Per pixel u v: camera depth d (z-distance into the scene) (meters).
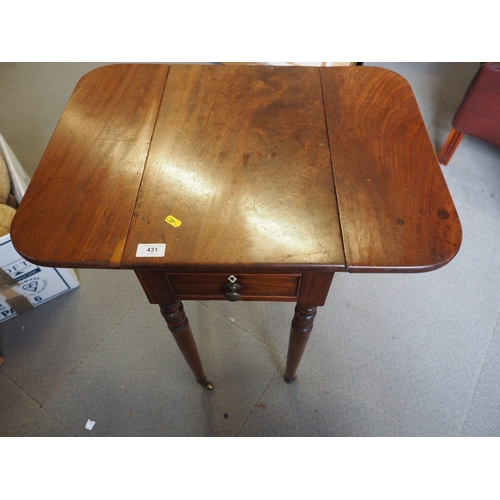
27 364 1.14
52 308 1.24
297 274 0.62
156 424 1.05
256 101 0.76
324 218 0.58
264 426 1.04
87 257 0.55
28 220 0.59
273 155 0.67
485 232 1.38
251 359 1.15
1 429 1.04
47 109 1.85
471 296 1.24
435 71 2.00
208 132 0.71
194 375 1.07
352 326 1.19
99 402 1.08
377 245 0.54
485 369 1.11
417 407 1.05
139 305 1.25
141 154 0.67
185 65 0.84
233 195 0.61
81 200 0.61
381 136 0.69
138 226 0.58
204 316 1.23
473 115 1.38
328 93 0.77
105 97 0.78
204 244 0.55
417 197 0.60
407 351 1.14
